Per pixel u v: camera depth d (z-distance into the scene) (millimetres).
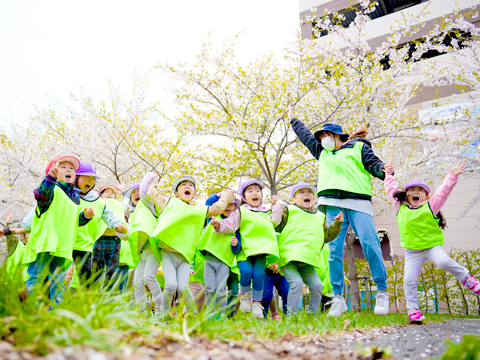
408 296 3951
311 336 2402
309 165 9461
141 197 4195
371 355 1729
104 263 4668
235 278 4695
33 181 10523
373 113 8781
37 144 11125
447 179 4012
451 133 8953
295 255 3980
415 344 2146
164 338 1763
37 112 11070
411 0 17656
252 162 9234
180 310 2424
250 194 4574
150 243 3938
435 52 15055
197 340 1835
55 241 3246
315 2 17656
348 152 4184
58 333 1446
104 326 1697
